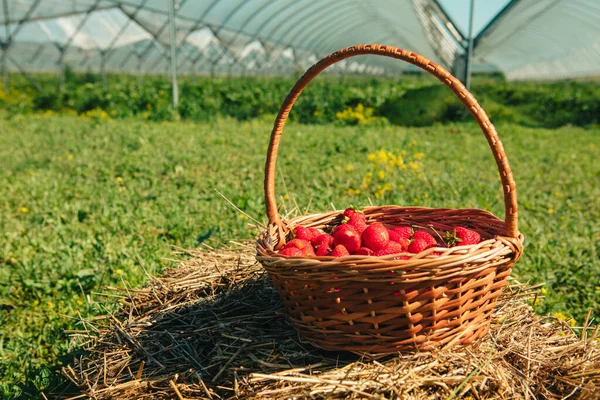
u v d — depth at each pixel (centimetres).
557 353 215
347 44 3077
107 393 204
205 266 295
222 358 212
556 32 2214
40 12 1762
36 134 1155
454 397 185
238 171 725
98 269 378
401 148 986
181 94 1912
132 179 676
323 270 188
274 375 193
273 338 222
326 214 273
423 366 193
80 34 2144
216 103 1850
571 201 609
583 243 441
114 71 2750
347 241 228
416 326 193
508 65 3634
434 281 186
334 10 2314
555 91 2378
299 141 1065
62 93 2039
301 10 2172
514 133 1417
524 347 216
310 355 208
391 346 197
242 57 2844
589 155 1041
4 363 289
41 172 708
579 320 326
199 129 1330
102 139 1033
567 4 1733
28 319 339
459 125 1588
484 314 213
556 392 196
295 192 573
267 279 273
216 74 2834
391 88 2298
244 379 196
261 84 2228
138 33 2205
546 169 819
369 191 607
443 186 624
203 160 800
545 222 504
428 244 228
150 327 244
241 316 240
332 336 201
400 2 1828
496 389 189
